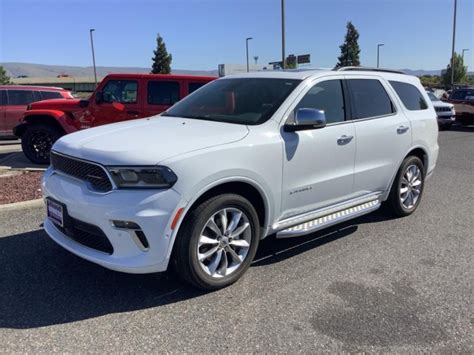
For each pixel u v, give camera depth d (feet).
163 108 30.96
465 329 11.21
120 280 13.32
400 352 10.22
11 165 31.94
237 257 13.02
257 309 11.90
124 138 12.49
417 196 20.35
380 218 19.84
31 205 19.83
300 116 13.64
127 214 11.03
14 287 12.78
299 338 10.64
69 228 12.32
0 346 10.10
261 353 10.07
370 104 17.40
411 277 14.03
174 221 11.34
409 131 18.81
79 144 12.51
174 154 11.44
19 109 41.57
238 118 14.32
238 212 12.82
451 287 13.42
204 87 17.53
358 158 16.42
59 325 10.98
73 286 12.92
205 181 11.69
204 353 10.03
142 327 10.98
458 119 64.90
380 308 12.10
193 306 11.99
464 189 26.09
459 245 16.85
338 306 12.14
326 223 15.12
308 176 14.56
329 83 15.93
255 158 12.82
